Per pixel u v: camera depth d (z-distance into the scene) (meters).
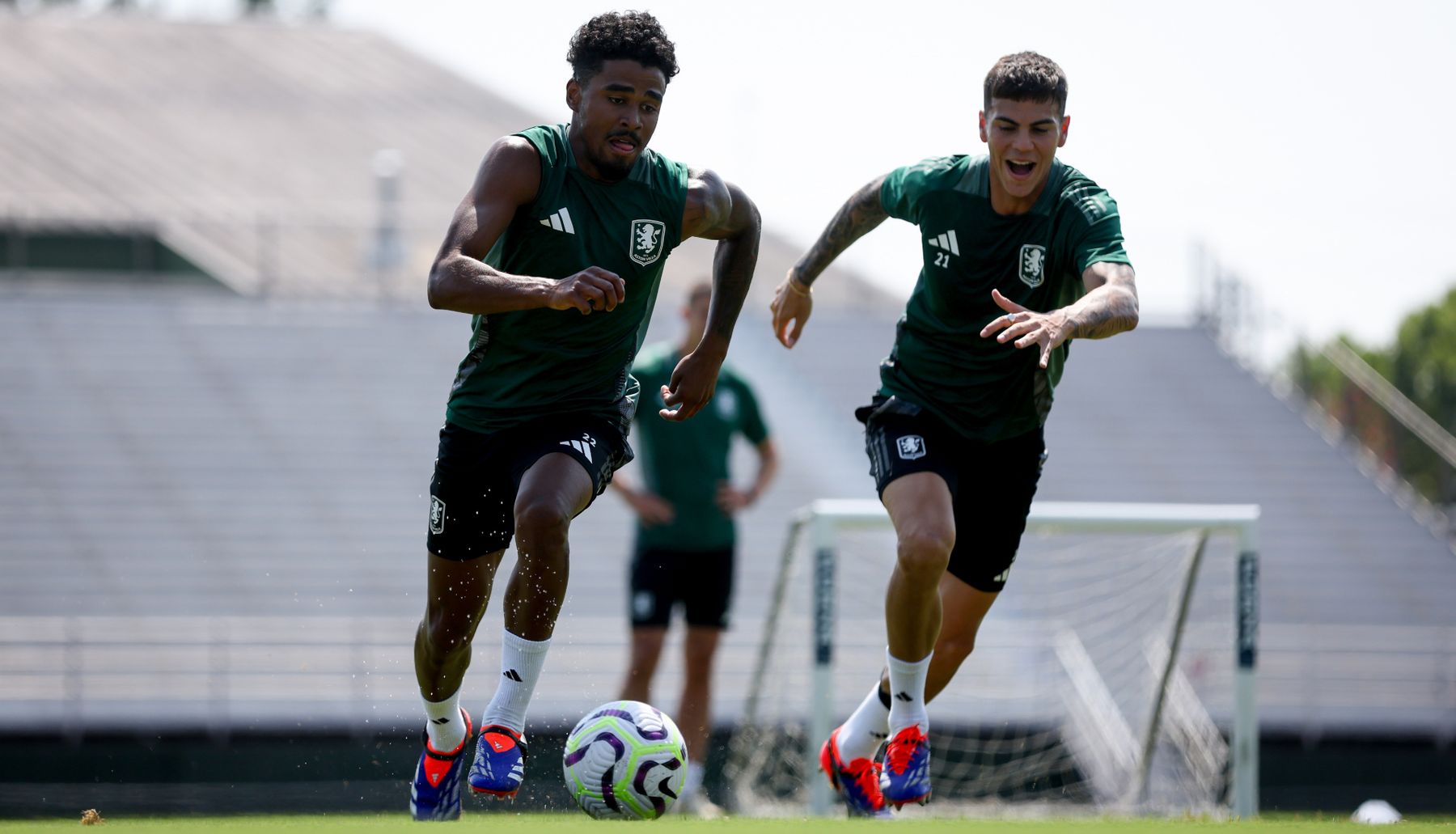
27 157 99.56
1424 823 14.25
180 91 119.31
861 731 19.25
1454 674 56.69
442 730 16.61
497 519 15.86
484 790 14.20
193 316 69.25
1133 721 47.16
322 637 52.25
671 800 15.71
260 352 67.62
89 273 84.50
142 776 45.19
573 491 14.46
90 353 65.94
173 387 64.69
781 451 67.19
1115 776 45.44
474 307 13.69
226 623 52.62
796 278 19.03
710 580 31.59
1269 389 73.69
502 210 14.70
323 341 68.75
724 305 16.80
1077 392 72.62
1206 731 45.03
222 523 58.09
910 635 16.36
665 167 15.82
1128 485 66.88
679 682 50.91
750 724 37.16
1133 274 15.67
